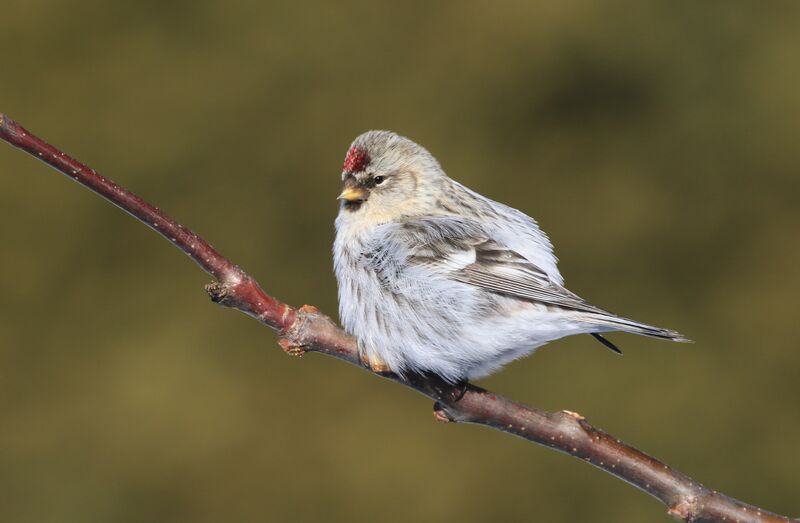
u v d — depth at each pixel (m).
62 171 3.91
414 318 4.00
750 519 3.94
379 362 4.00
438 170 4.05
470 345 4.00
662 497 3.95
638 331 3.98
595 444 3.96
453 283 4.00
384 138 4.04
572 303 3.99
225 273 3.94
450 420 3.97
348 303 4.02
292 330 3.96
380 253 4.01
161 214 3.93
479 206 4.04
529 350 4.00
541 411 3.96
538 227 4.05
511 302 4.00
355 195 4.03
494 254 4.01
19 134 3.91
